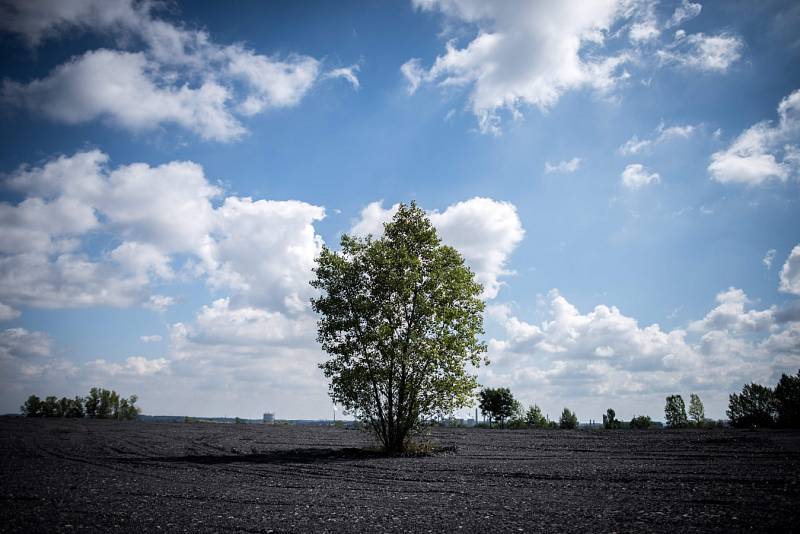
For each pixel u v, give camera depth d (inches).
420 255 1204.5
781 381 2124.8
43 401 3804.1
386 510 460.8
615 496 502.9
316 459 979.9
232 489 601.6
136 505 493.7
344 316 1163.9
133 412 3998.5
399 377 1140.5
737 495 472.4
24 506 486.9
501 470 746.8
